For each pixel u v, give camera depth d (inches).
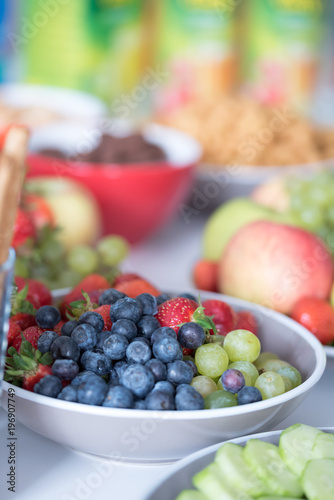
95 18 50.6
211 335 22.6
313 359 23.1
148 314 22.0
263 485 19.4
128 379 20.5
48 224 29.0
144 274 32.9
